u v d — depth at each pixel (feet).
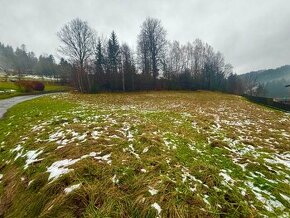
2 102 91.40
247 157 22.26
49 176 16.22
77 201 13.10
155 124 35.81
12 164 20.98
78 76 160.35
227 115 57.16
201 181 16.06
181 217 11.85
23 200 14.97
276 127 42.45
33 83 173.37
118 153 19.83
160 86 193.98
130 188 14.40
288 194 15.40
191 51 246.27
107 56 193.98
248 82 324.19
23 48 450.71
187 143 25.89
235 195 14.44
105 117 41.68
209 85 241.35
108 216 11.96
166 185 14.47
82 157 18.62
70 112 49.11
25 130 32.12
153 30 201.46
